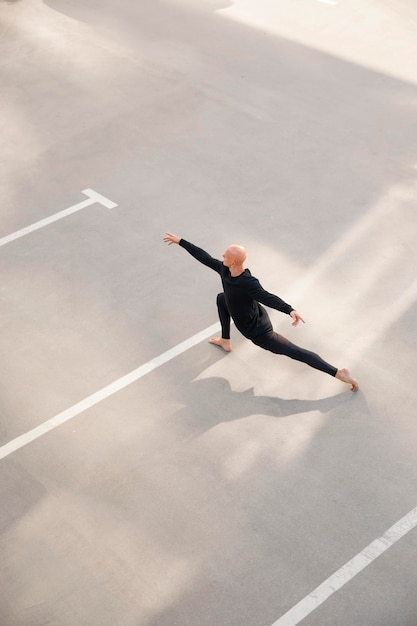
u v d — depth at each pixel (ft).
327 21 54.54
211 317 33.19
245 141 43.73
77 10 57.57
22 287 35.22
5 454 28.32
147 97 47.83
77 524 26.03
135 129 45.29
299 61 50.31
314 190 39.91
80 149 44.04
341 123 44.60
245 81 48.65
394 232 36.96
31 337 32.78
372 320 32.55
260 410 29.25
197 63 50.65
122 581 24.41
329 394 29.66
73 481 27.32
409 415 28.71
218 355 31.50
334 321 32.63
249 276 27.30
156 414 29.37
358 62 49.88
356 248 36.19
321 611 23.27
